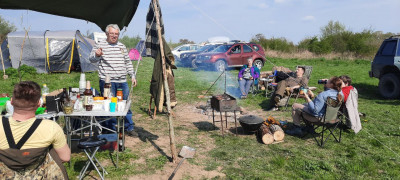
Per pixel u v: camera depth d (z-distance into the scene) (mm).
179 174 3766
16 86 1886
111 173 3699
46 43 13828
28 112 1913
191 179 3652
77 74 14016
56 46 14000
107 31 4645
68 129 3830
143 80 12359
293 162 4195
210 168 3969
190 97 9031
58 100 3738
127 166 3918
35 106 1939
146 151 4539
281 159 4176
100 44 4711
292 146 4875
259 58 16625
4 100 3705
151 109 7402
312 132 5453
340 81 4824
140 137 5195
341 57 25688
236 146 4840
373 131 5668
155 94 4660
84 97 3918
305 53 27031
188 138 5223
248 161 4219
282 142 5070
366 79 13266
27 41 13648
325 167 4012
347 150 4699
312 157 4414
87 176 3600
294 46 29328
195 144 4926
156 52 4586
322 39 29156
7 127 1845
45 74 13742
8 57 13820
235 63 16031
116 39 4750
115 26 4637
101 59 4746
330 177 3730
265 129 5039
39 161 1939
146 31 4504
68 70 14477
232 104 5250
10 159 1844
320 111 4910
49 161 2014
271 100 7402
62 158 2092
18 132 1856
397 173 3857
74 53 15188
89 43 15602
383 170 4004
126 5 4371
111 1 4223
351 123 5086
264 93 9688
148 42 4539
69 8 4273
